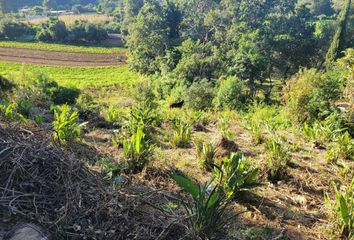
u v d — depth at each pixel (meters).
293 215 3.85
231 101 14.23
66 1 118.94
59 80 36.75
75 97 14.35
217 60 32.00
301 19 50.03
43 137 4.12
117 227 2.99
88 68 44.97
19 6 109.06
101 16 92.75
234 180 3.75
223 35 44.03
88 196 3.22
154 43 41.53
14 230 2.70
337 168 5.20
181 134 6.04
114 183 3.71
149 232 2.99
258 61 29.55
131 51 45.78
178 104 16.09
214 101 14.98
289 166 5.13
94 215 3.06
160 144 5.97
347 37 36.78
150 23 43.84
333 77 9.14
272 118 9.16
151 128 6.92
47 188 3.19
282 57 35.94
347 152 5.63
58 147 3.88
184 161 5.12
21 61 45.09
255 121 7.90
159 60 38.34
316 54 37.56
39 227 2.79
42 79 14.70
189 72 30.78
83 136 5.96
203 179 4.52
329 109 8.44
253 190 4.30
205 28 49.34
